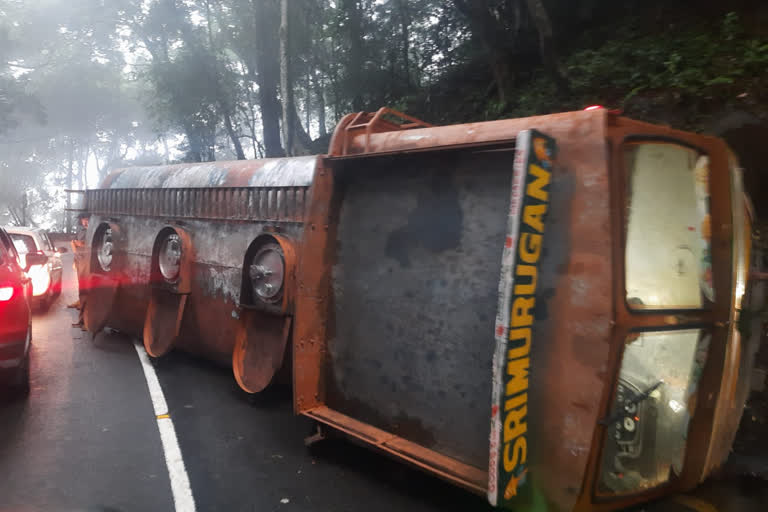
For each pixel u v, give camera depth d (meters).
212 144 23.89
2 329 4.53
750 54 6.97
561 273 2.65
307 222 4.02
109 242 7.46
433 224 3.45
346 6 16.53
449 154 3.40
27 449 4.03
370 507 3.31
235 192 5.59
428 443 3.37
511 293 2.55
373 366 3.76
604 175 2.55
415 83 16.61
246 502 3.36
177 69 21.89
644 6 10.45
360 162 3.96
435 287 3.39
